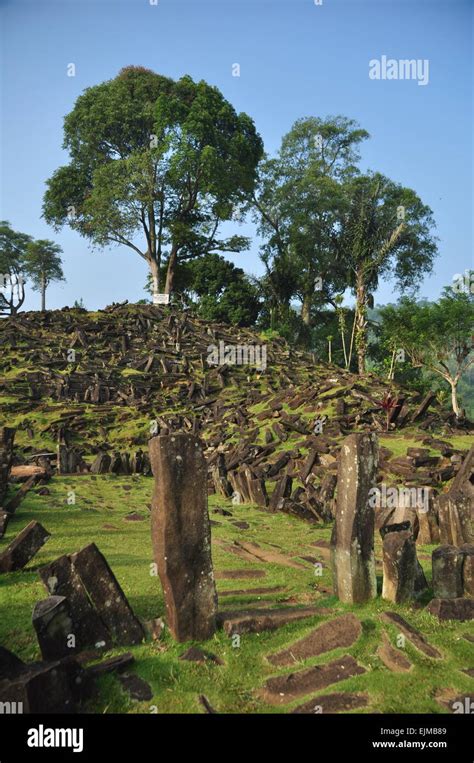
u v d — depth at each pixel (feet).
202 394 93.81
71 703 15.34
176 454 19.22
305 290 181.68
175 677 16.99
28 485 37.35
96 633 18.30
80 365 104.78
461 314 113.29
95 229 162.61
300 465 54.29
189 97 166.81
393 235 156.87
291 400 78.84
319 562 30.04
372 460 22.63
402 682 17.03
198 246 176.24
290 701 16.44
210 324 137.80
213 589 19.56
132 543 31.76
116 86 163.63
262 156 179.83
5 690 14.74
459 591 22.13
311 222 172.04
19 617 20.58
